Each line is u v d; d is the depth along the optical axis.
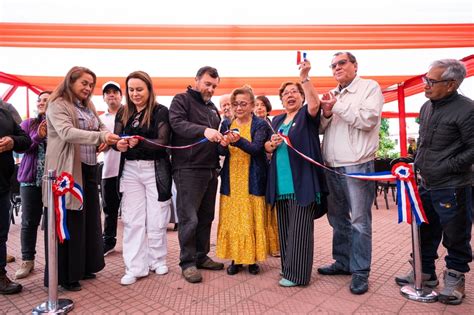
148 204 3.03
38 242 4.39
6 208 2.73
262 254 2.97
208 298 2.52
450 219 2.38
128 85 2.95
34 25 4.79
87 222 2.87
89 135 2.49
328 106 2.67
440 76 2.35
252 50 6.00
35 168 3.13
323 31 5.29
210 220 3.27
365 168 2.71
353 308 2.31
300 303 2.40
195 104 3.09
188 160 2.96
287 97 2.96
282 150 2.81
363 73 7.52
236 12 4.72
